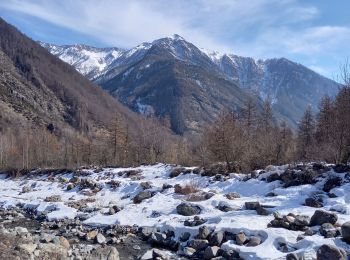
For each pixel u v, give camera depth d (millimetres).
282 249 13141
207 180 24453
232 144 29703
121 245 16406
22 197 29734
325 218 14219
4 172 47688
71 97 172375
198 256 14625
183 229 16578
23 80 164000
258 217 16234
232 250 13812
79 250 15047
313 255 12016
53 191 30984
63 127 131000
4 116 115875
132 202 23531
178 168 28281
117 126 52781
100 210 21984
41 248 14102
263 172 22625
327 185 18516
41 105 150625
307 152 28359
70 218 21391
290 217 15023
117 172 32406
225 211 18188
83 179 32531
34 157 62781
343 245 12266
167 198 22250
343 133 23953
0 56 174125
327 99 38531
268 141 30891
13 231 16797
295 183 19875
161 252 14891
